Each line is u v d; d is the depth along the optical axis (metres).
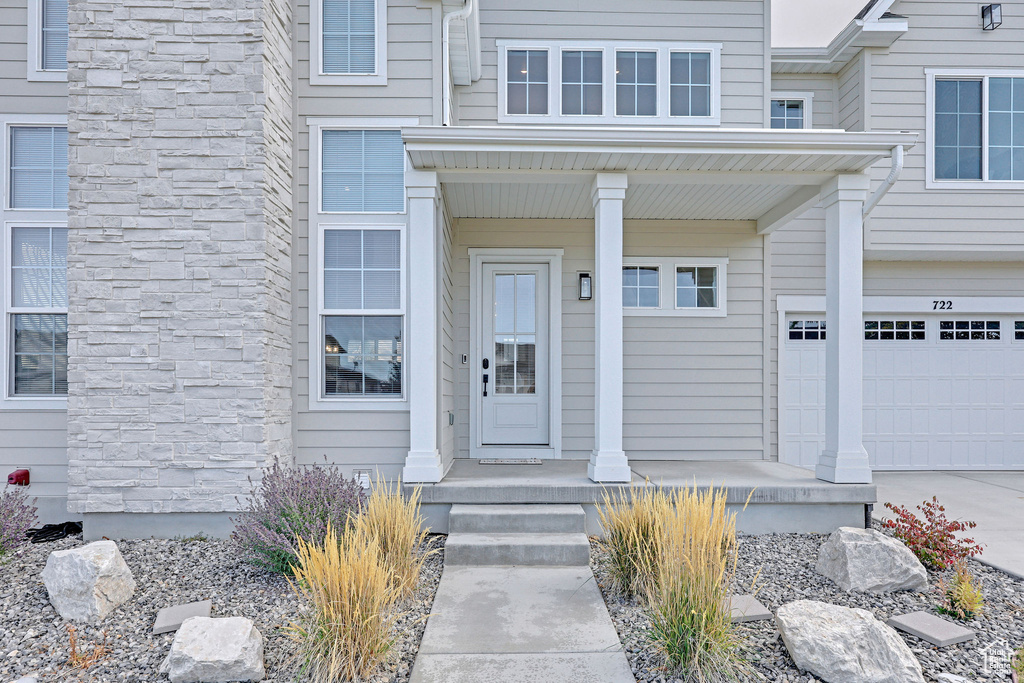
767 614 3.26
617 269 4.95
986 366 8.06
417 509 4.32
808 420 7.66
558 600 3.60
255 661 2.72
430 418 4.90
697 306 6.96
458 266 6.70
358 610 2.72
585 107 6.74
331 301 5.36
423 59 5.40
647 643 3.00
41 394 5.24
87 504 4.59
